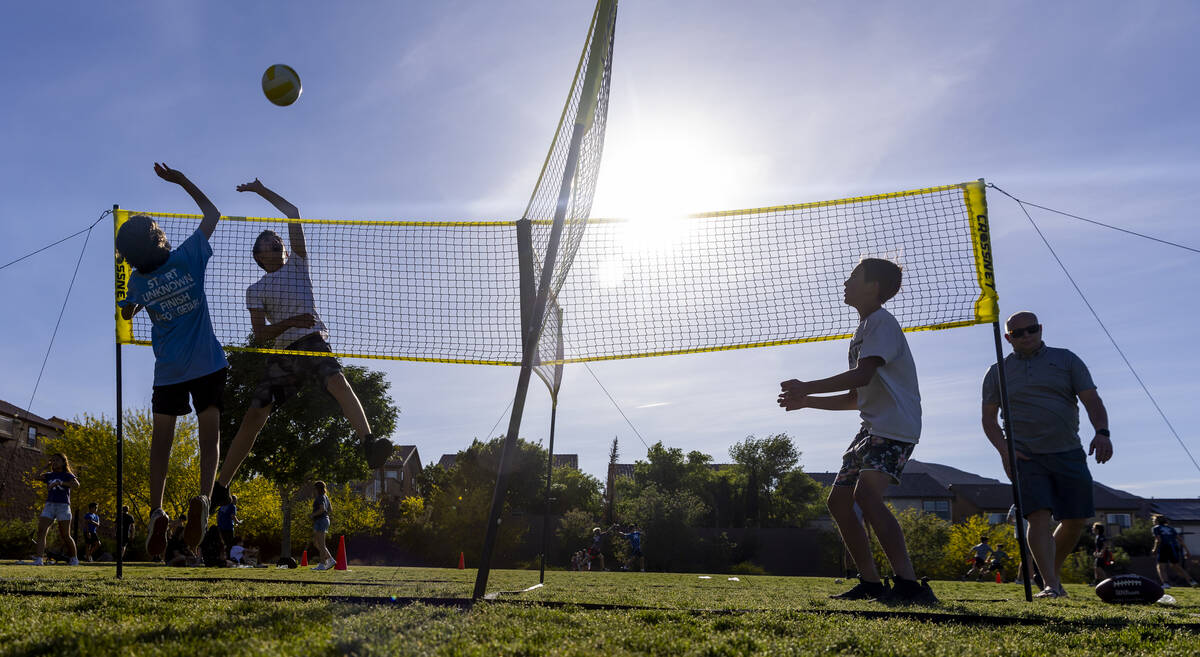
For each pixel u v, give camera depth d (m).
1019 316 5.23
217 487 4.14
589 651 1.89
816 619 2.68
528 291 4.09
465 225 5.44
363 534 38.72
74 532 29.38
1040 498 5.11
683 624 2.47
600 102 3.39
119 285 5.66
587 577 9.18
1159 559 13.97
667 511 36.25
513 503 46.12
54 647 1.79
